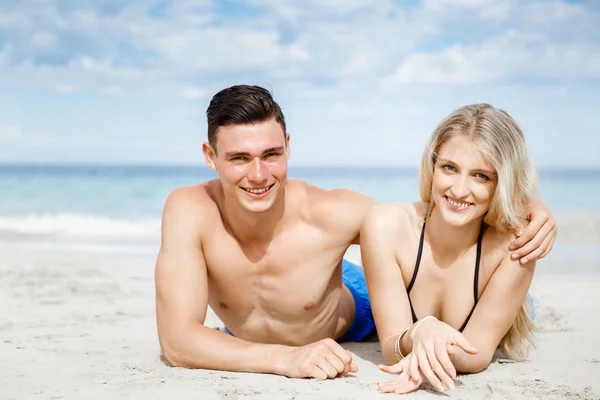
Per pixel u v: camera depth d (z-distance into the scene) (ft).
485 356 12.59
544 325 17.88
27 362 13.78
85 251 40.19
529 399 11.05
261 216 13.02
